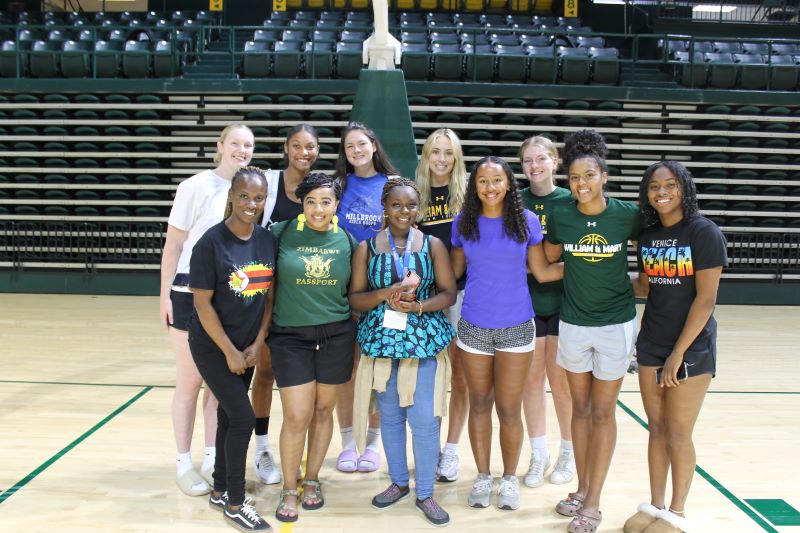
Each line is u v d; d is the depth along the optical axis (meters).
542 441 3.07
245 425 2.53
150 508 2.71
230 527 2.57
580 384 2.64
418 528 2.58
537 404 3.04
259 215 2.72
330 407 2.72
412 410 2.66
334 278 2.62
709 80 8.67
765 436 3.63
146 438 3.48
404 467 2.79
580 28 10.83
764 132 8.48
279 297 2.64
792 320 7.18
